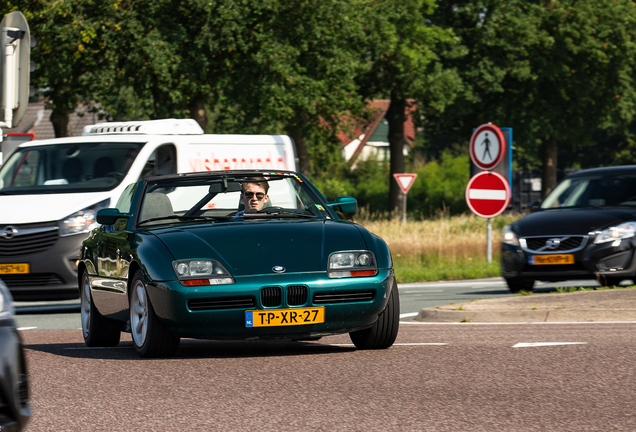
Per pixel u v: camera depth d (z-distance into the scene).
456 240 41.44
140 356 13.86
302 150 69.44
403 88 75.12
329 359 13.16
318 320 13.09
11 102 27.50
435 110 78.00
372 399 10.21
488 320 17.73
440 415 9.37
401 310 21.69
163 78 51.00
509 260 24.09
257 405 10.02
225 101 56.31
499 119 84.19
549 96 85.06
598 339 14.36
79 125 107.69
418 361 12.74
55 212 22.72
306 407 9.87
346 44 61.78
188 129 26.97
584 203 25.44
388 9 69.75
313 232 13.89
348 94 62.41
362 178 118.88
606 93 84.38
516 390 10.59
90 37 50.44
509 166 33.03
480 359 12.77
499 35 80.06
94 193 23.47
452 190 102.50
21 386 7.15
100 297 15.62
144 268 13.42
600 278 23.14
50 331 18.73
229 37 52.19
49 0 49.88
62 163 24.44
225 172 15.88
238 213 15.26
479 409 9.61
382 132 160.75
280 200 15.60
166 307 12.99
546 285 28.27
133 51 51.78
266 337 13.09
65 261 22.53
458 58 80.88
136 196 15.47
